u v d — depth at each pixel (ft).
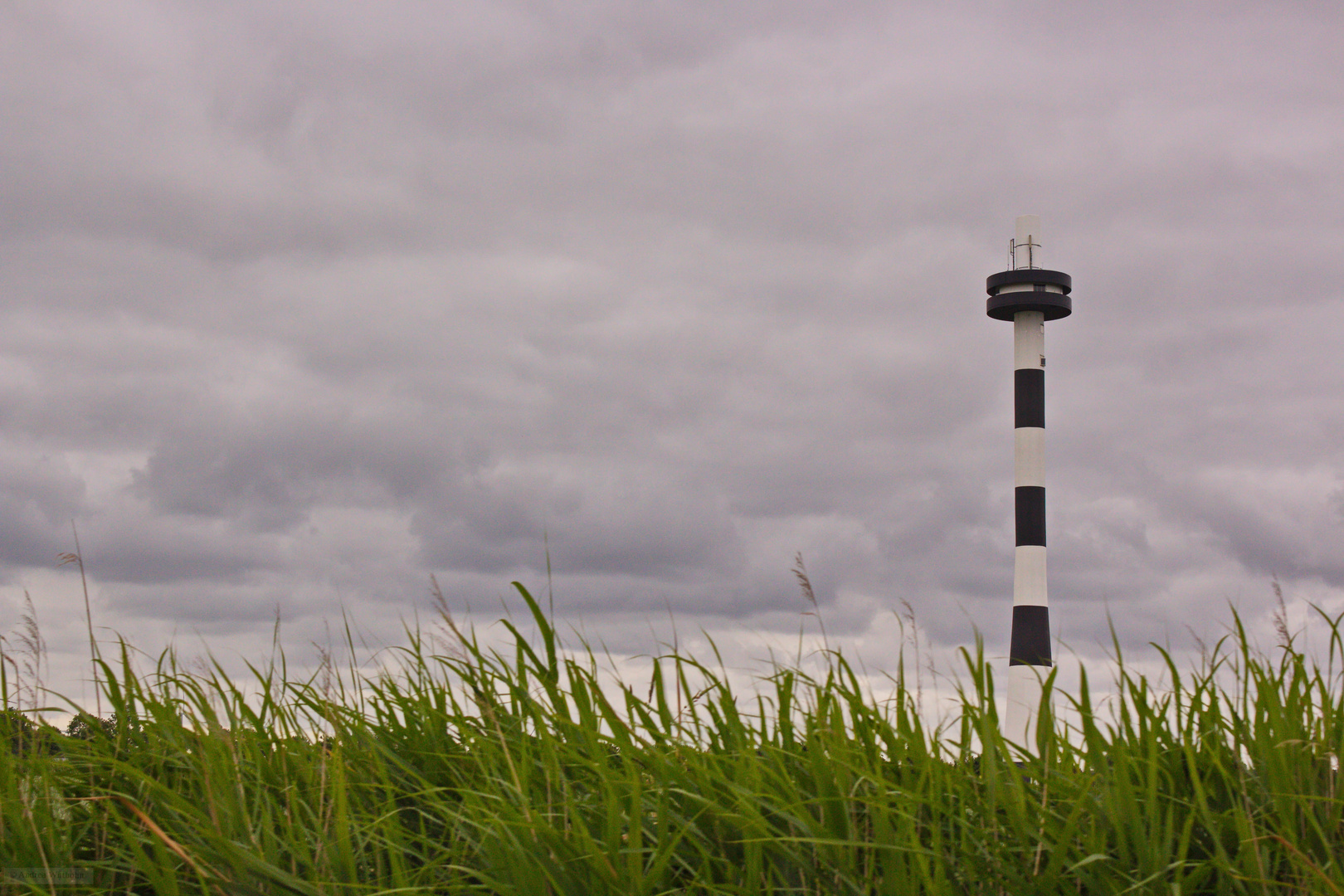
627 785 10.14
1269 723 11.41
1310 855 10.03
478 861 10.69
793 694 11.93
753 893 9.46
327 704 12.52
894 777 11.45
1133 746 11.46
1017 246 163.94
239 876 9.42
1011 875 9.66
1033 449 158.61
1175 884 9.02
